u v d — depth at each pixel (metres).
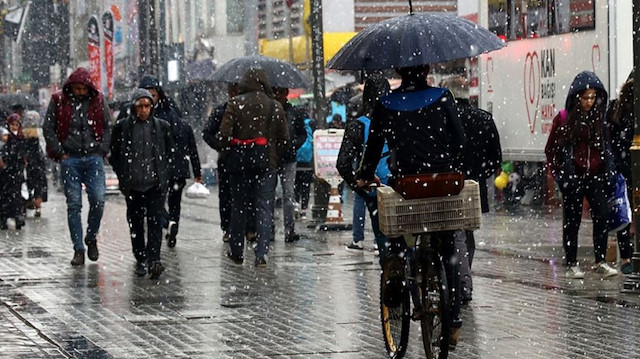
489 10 40.84
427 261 15.23
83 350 16.84
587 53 34.38
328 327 18.70
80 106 27.59
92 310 20.69
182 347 17.12
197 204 50.81
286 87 32.91
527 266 25.94
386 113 15.70
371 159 16.20
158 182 25.22
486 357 16.06
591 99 23.77
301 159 41.94
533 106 37.75
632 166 21.95
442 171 15.59
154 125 25.53
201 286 23.80
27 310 20.69
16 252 31.02
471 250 21.52
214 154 75.00
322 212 38.03
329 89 63.53
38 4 116.12
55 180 67.94
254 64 33.00
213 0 77.12
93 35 98.06
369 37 16.72
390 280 15.91
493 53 40.31
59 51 112.00
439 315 14.92
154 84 31.70
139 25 87.44
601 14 33.56
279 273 25.73
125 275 25.75
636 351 16.33
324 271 25.95
